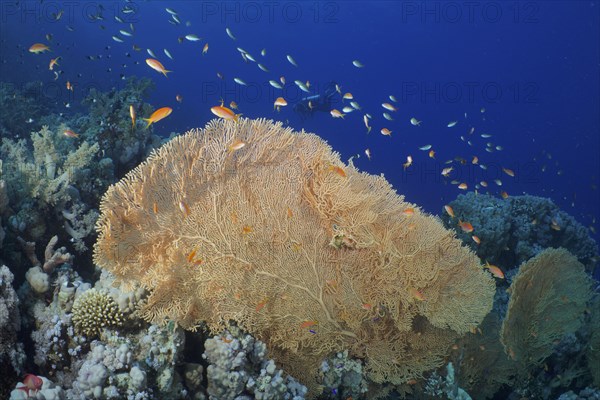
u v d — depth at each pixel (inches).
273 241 183.0
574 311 245.1
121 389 141.0
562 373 243.1
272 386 158.9
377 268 189.9
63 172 241.0
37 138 251.3
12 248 190.9
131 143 298.8
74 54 1636.3
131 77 480.7
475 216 380.2
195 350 183.0
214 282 172.4
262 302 172.1
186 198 181.6
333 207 190.5
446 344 203.8
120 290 166.1
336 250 191.6
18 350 152.8
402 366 196.4
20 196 209.2
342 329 188.5
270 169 198.5
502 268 386.0
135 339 164.2
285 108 2637.8
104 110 323.3
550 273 241.9
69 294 169.9
